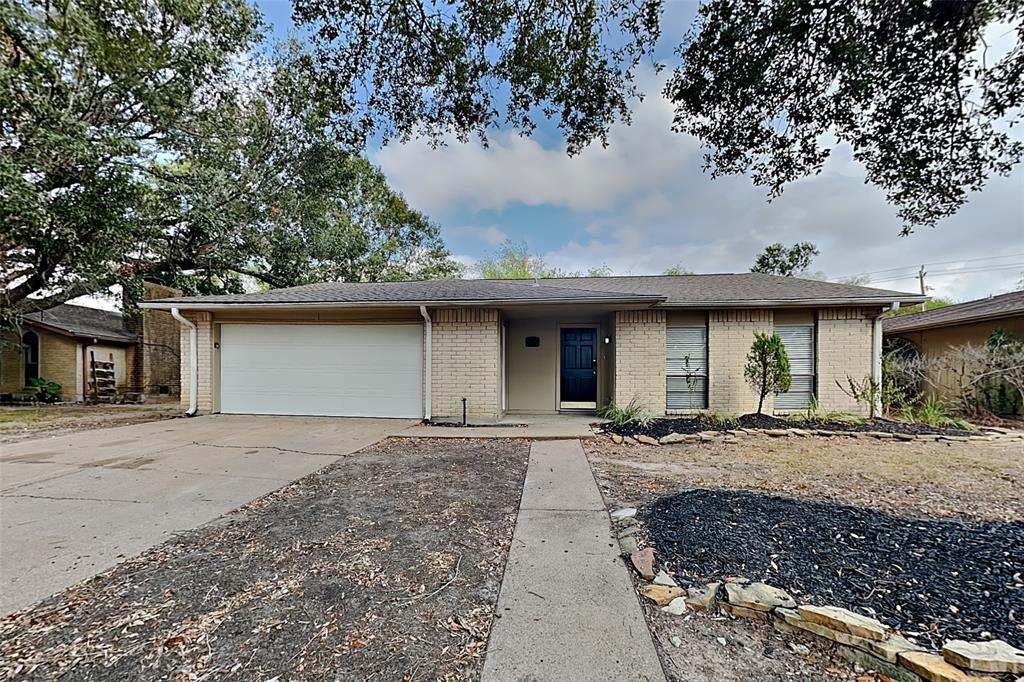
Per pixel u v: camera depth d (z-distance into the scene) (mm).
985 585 2262
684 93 3969
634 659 1865
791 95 3639
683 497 3686
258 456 5746
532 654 1897
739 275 11719
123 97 10500
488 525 3385
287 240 16375
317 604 2330
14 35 8016
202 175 12164
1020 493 3975
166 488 4383
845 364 8477
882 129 3500
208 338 9273
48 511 3729
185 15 10359
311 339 9148
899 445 6129
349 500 4012
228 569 2711
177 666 1859
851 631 1915
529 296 8211
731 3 3439
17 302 11617
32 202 8609
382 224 24406
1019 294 11320
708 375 8805
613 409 8609
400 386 8883
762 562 2551
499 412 8625
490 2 4012
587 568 2670
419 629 2104
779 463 5160
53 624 2156
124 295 14180
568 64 4320
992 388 9180
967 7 2838
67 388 14891
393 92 4555
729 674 1787
